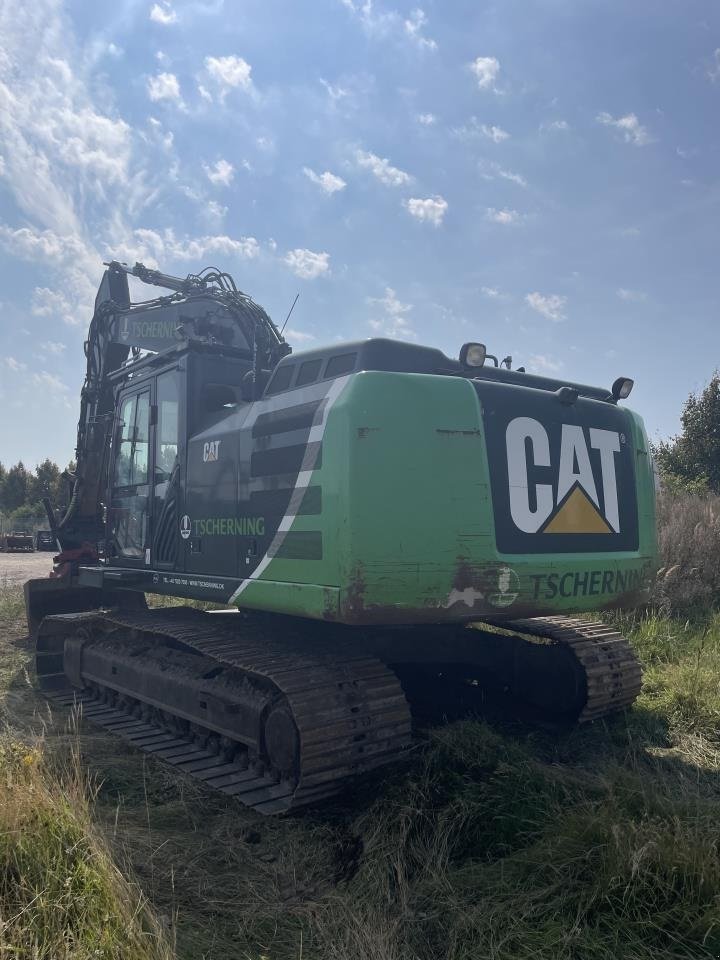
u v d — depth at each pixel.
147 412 6.28
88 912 2.46
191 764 4.53
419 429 3.91
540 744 4.87
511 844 3.38
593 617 8.02
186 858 3.44
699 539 9.88
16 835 2.71
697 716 5.31
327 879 3.29
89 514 9.11
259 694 4.28
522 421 4.27
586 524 4.46
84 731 5.60
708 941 2.56
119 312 8.57
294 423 4.25
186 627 5.35
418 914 2.94
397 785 3.79
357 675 4.08
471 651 5.49
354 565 3.69
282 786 3.97
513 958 2.57
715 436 19.62
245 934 2.86
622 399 5.09
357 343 4.20
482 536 3.97
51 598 8.87
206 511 5.11
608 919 2.71
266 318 7.02
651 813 3.38
